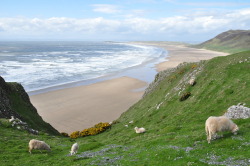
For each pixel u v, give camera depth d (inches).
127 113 2057.1
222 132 761.0
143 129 1179.3
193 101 1400.1
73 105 2559.1
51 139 1274.6
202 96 1400.1
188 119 1150.3
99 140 1342.3
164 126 1182.3
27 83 3558.1
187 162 608.7
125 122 1694.1
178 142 784.3
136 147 867.4
